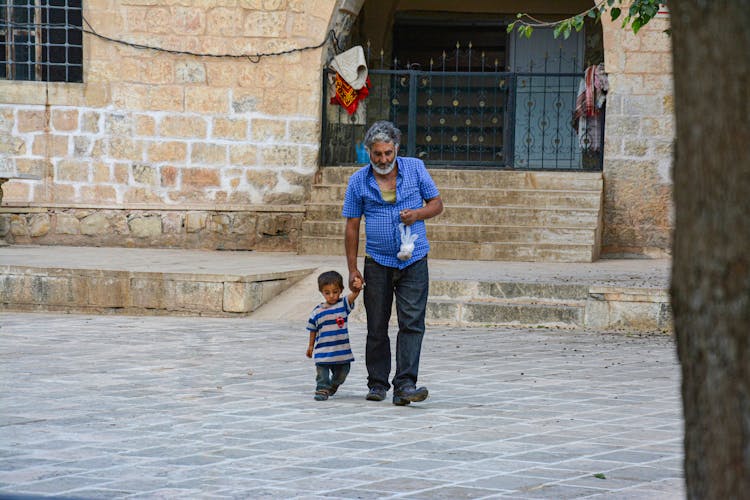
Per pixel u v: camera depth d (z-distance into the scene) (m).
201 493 5.05
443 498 4.98
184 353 10.03
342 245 16.67
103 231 17.73
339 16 18.08
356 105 18.23
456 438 6.41
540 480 5.36
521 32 11.48
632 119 17.30
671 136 17.22
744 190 2.40
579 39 21.62
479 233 16.23
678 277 2.56
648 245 17.31
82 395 7.77
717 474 2.49
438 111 20.94
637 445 6.24
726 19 2.40
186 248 17.78
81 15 18.03
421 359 9.85
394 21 22.23
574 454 5.98
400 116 20.94
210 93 17.95
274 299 13.56
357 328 12.05
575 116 18.08
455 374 9.00
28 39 18.14
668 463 5.76
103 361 9.48
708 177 2.46
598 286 12.35
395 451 6.02
